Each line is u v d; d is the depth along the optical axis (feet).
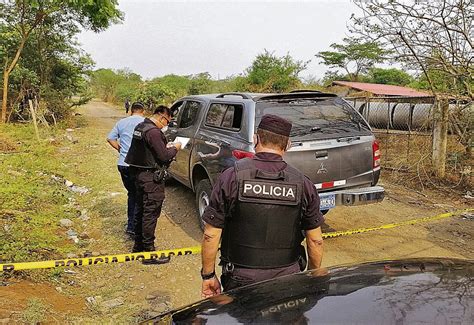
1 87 65.10
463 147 30.81
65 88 74.23
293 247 8.84
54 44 71.26
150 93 98.78
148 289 14.75
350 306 6.17
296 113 17.34
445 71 24.06
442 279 6.80
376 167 17.95
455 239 19.49
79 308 13.16
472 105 26.43
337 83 58.08
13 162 33.50
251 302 6.78
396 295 6.32
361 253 17.79
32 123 60.03
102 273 15.92
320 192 16.85
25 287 13.60
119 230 20.29
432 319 5.67
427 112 35.91
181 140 19.65
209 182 19.19
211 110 20.29
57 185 28.30
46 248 17.24
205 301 7.39
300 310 6.27
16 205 22.02
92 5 65.00
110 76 193.88
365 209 23.90
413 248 18.38
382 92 50.03
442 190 28.09
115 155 41.73
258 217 8.48
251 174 8.53
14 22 66.28
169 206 24.07
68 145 48.08
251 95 18.21
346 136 17.22
